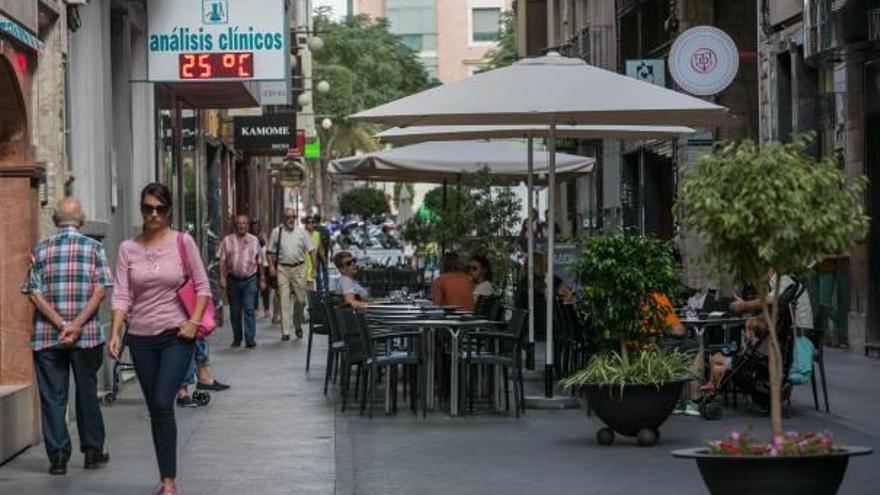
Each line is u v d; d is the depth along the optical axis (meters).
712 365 16.56
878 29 21.58
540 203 58.97
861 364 22.28
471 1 133.00
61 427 12.37
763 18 29.09
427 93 16.56
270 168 63.84
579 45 51.16
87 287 12.43
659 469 12.46
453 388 16.12
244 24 21.03
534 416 16.19
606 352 14.60
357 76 85.69
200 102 30.09
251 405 17.39
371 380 16.02
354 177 27.92
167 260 11.09
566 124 18.52
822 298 25.42
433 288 20.78
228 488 11.75
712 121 17.23
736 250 9.73
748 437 9.21
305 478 12.21
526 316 16.16
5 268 13.83
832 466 8.96
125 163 22.20
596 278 14.36
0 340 13.89
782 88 28.56
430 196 37.47
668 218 41.09
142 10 23.78
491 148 25.03
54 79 15.80
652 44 39.88
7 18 13.33
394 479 12.13
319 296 21.39
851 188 9.62
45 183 15.22
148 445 14.05
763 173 9.41
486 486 11.74
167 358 11.06
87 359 12.51
